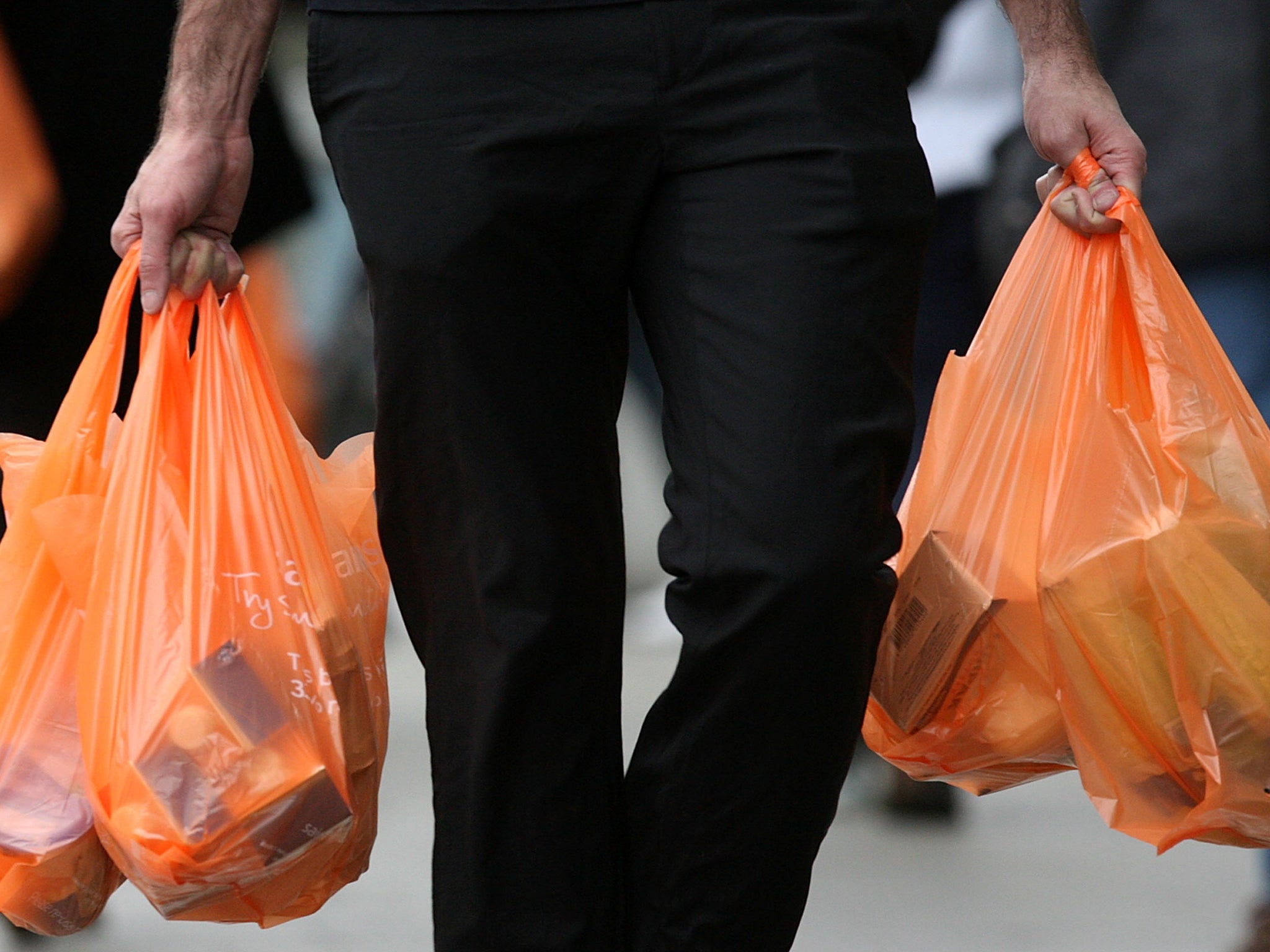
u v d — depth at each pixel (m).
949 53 16.30
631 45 7.43
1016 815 16.08
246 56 8.24
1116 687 8.15
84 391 8.41
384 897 13.64
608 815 7.95
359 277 23.36
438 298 7.60
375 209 7.65
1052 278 8.73
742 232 7.48
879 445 7.47
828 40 7.51
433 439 7.79
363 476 9.09
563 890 7.82
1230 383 8.57
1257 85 12.69
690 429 7.59
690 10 7.41
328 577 8.19
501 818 7.82
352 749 8.14
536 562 7.73
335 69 7.77
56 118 13.03
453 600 7.93
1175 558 8.05
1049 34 8.73
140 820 7.54
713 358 7.51
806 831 7.73
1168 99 12.88
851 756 7.81
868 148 7.50
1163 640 8.09
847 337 7.41
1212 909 13.21
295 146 14.42
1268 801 8.04
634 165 7.55
